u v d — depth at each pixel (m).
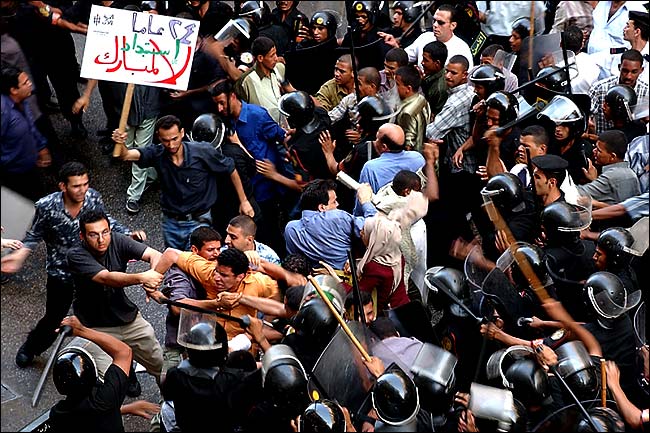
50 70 8.55
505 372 5.12
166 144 6.63
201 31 9.05
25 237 6.27
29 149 6.82
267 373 4.87
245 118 7.32
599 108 7.95
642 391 5.38
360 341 5.20
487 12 9.81
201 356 5.03
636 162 7.00
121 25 6.78
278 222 7.60
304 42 8.73
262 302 5.82
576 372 5.07
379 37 8.94
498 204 6.38
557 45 8.50
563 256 5.92
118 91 8.16
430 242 7.43
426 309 5.89
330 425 4.71
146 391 6.54
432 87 7.93
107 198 8.41
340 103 7.86
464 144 7.50
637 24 8.66
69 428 5.15
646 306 6.09
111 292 5.92
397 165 6.84
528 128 6.87
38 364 6.64
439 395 4.91
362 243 6.40
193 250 6.06
